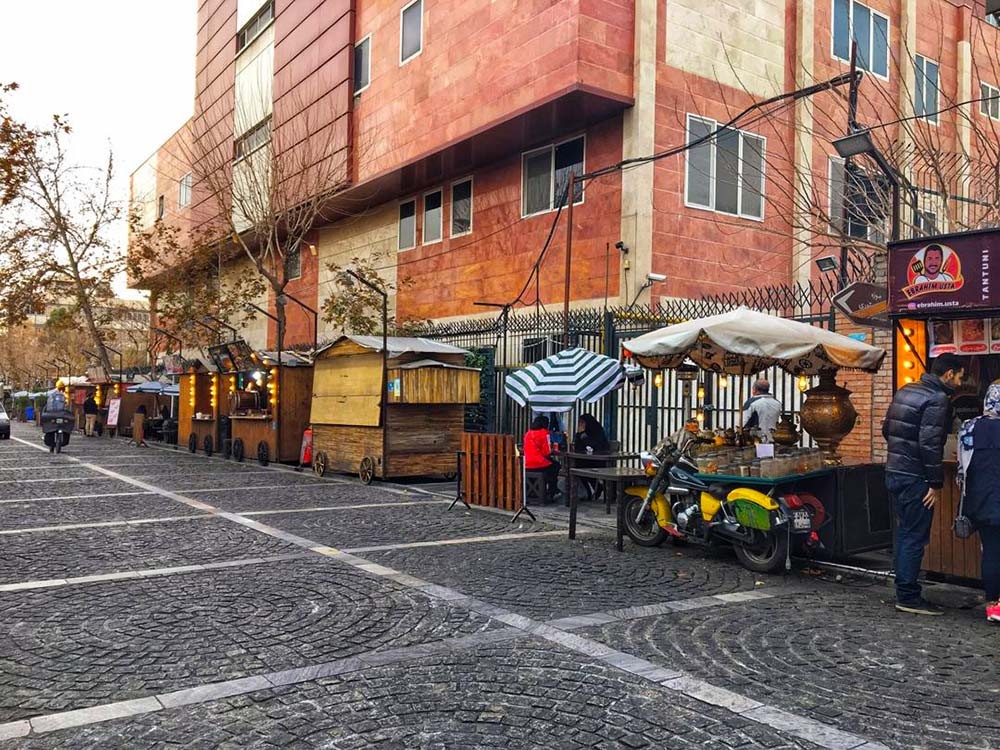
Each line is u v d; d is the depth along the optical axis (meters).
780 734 3.98
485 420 18.02
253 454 20.25
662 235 17.56
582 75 16.70
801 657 5.19
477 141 19.89
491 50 19.12
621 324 15.11
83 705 4.30
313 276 30.59
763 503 7.51
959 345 7.13
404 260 24.92
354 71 24.80
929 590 7.00
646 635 5.62
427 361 15.92
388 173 22.73
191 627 5.75
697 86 18.22
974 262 6.56
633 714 4.21
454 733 3.96
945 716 4.23
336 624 5.83
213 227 31.39
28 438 31.91
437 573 7.56
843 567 7.73
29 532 9.66
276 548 8.77
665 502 8.82
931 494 6.29
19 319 33.66
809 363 8.79
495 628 5.76
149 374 35.66
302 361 19.75
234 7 34.03
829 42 20.00
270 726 4.04
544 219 19.72
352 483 15.54
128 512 11.38
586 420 13.16
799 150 19.33
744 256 18.78
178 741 3.87
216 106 35.97
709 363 9.76
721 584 7.26
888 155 13.41
